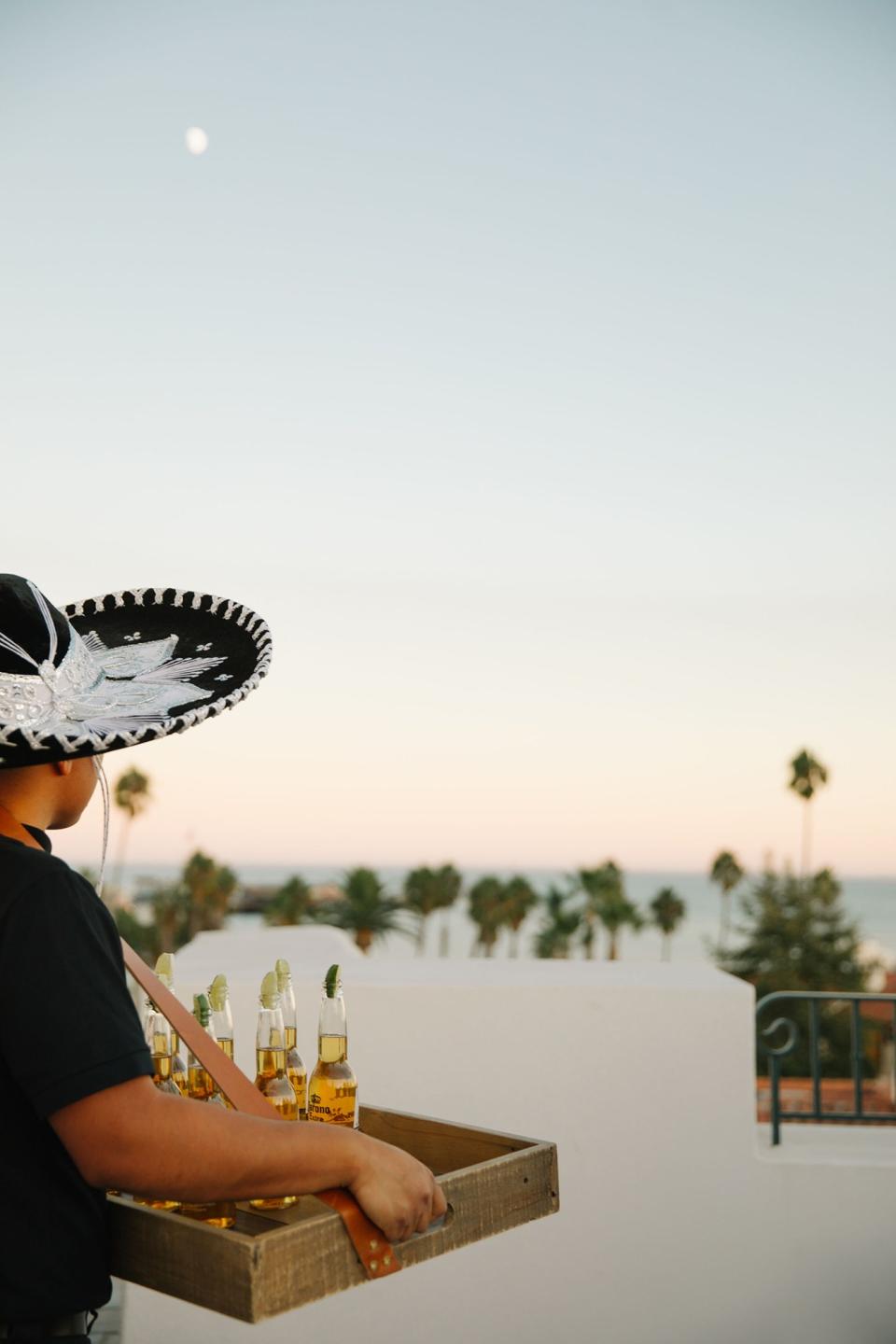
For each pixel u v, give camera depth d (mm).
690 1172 3473
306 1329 3369
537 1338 3420
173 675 1471
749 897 60625
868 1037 44844
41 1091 1043
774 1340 3424
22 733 1138
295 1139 1136
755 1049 3502
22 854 1141
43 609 1325
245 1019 3383
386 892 71312
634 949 109250
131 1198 1467
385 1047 3482
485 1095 3477
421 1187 1204
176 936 63312
